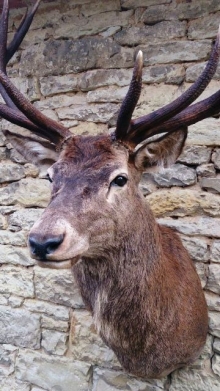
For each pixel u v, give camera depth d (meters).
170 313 1.97
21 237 3.15
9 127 3.23
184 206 2.65
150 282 1.85
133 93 1.62
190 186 2.66
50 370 3.04
